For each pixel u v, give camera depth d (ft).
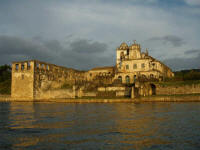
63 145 58.95
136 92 241.76
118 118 103.81
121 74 351.67
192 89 234.17
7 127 83.92
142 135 68.23
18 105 221.87
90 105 198.59
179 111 125.49
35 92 311.88
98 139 64.28
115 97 257.14
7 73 525.75
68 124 89.35
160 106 162.71
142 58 343.46
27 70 314.96
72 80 333.01
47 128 81.30
